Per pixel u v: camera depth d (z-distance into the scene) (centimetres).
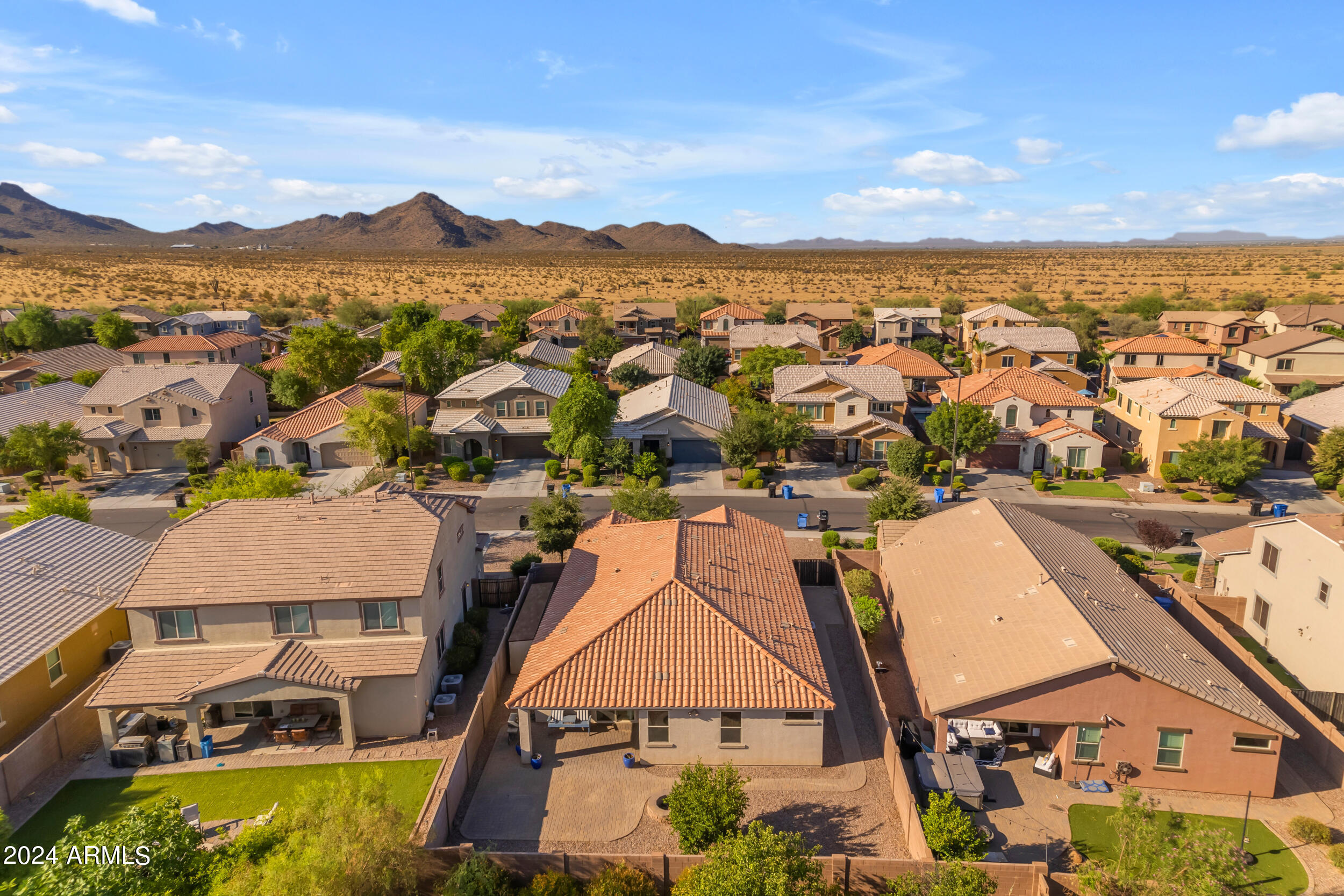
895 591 3572
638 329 12362
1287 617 3391
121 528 5069
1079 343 10481
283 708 2980
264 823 2303
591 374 8881
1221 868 1920
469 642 3391
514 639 3366
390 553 3056
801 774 2638
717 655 2739
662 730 2664
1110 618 2891
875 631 3412
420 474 6112
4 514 5288
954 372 9244
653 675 2661
